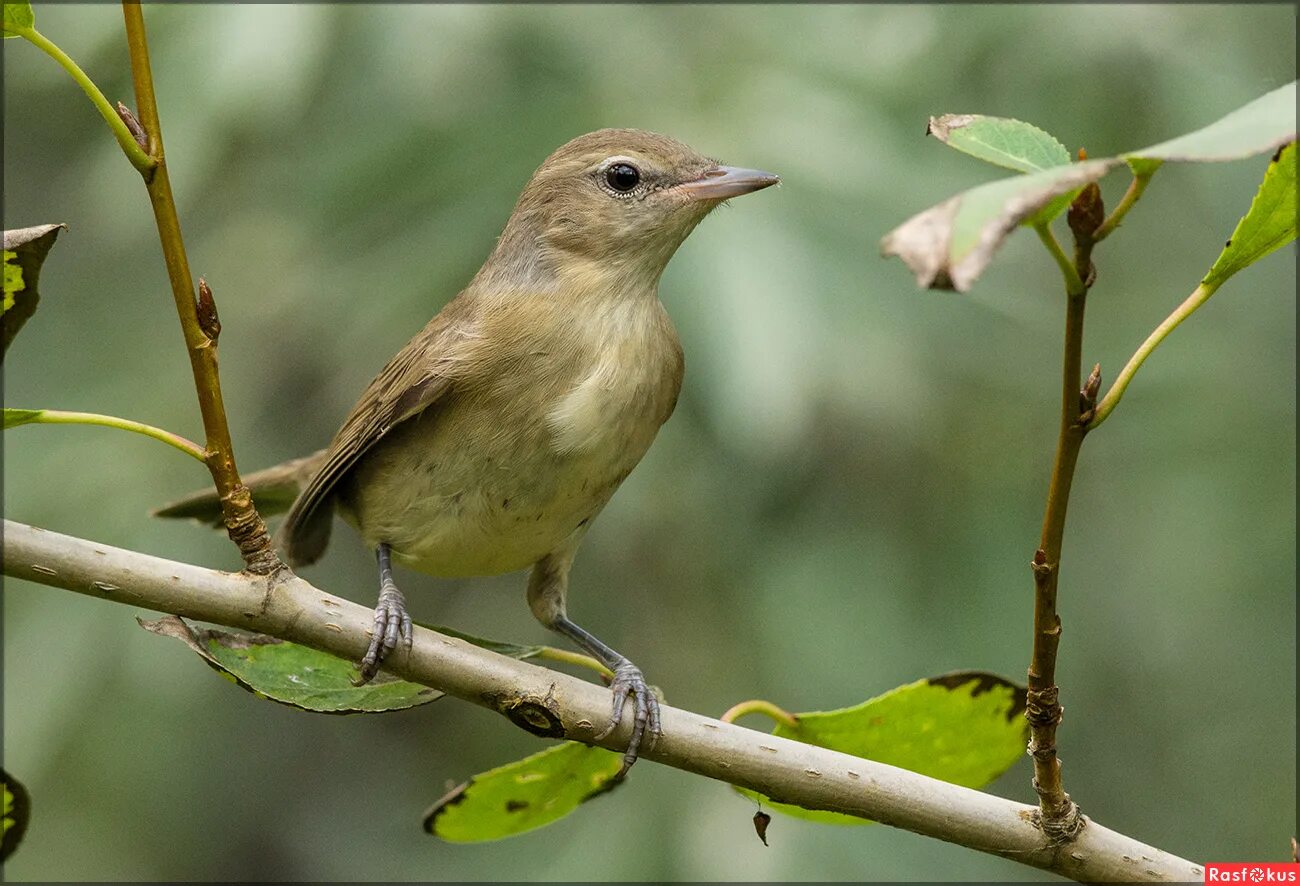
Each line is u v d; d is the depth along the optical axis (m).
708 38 11.95
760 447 10.30
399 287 11.24
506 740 12.70
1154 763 11.71
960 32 11.59
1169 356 11.77
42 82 11.61
